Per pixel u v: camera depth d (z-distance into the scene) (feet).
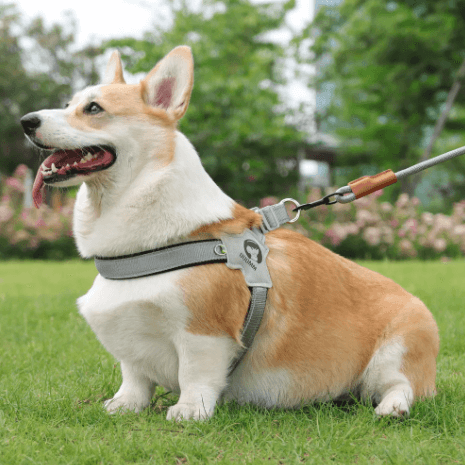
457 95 77.36
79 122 8.56
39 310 19.74
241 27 72.84
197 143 65.57
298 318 8.91
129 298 8.16
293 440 7.54
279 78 76.79
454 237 51.52
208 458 6.92
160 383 9.14
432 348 9.41
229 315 8.30
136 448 7.20
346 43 75.61
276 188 71.15
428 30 70.64
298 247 9.61
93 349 14.32
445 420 8.41
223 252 8.36
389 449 7.22
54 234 48.98
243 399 9.20
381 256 49.11
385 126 76.89
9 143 107.45
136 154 8.55
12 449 7.07
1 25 109.29
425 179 101.86
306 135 71.72
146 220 8.29
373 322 9.44
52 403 9.13
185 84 8.79
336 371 9.17
